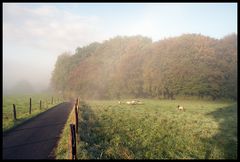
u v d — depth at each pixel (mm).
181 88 96500
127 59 119625
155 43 117375
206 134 28328
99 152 17125
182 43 102062
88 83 136250
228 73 90250
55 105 51656
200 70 93125
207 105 69312
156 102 82250
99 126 27219
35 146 16484
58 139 18438
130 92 116000
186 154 21734
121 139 22656
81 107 43906
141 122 32344
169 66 100375
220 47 95062
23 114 32344
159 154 20906
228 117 42469
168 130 29062
